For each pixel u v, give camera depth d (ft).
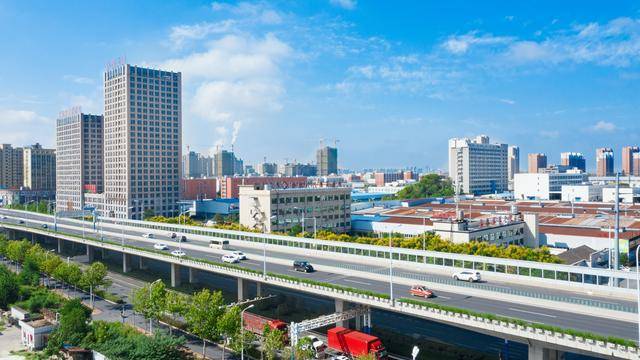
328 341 260.42
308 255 377.91
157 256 398.62
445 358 252.01
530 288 254.88
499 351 258.37
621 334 187.01
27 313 312.29
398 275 296.92
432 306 222.07
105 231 570.87
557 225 522.47
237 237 457.68
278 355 252.42
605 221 542.16
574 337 180.75
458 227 422.41
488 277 280.92
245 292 340.59
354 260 350.23
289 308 341.41
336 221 612.70
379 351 238.68
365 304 253.03
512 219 492.95
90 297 374.63
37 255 437.17
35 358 261.03
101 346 245.04
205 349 265.75
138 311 292.61
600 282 245.86
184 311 267.18
